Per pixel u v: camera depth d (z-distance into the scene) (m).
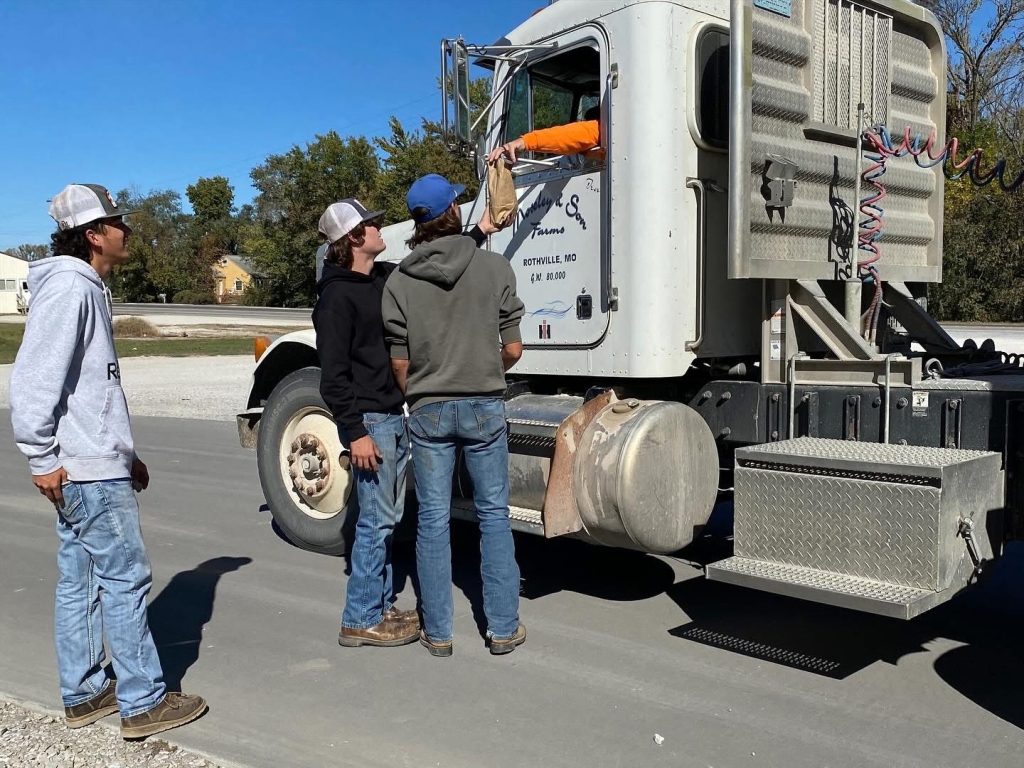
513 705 3.47
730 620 4.45
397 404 3.96
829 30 4.57
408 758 3.05
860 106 4.38
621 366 4.48
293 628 4.39
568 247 4.72
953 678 3.72
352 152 61.78
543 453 4.26
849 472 3.26
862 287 5.08
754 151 4.16
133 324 39.12
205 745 3.16
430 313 3.66
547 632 4.29
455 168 44.09
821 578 3.30
